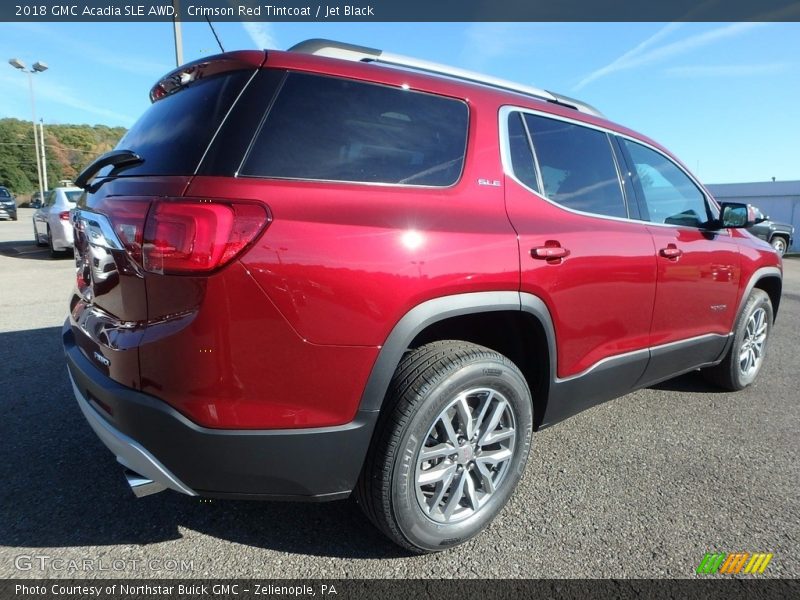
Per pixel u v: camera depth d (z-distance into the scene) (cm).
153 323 175
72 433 312
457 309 202
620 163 304
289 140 186
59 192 1081
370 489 198
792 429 348
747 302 393
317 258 174
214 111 187
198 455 175
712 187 2759
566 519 244
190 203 168
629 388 310
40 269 950
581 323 253
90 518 235
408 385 196
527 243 225
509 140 243
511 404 228
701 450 316
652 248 295
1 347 473
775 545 229
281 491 188
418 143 214
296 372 176
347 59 215
